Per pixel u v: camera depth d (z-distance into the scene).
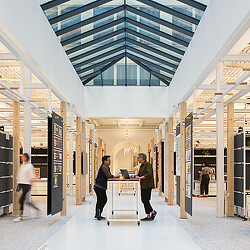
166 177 13.80
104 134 29.58
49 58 9.48
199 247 6.07
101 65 15.89
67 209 11.23
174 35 11.38
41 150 20.06
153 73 16.80
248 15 5.37
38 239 6.67
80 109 16.25
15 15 6.46
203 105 15.13
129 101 17.45
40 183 16.81
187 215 10.02
